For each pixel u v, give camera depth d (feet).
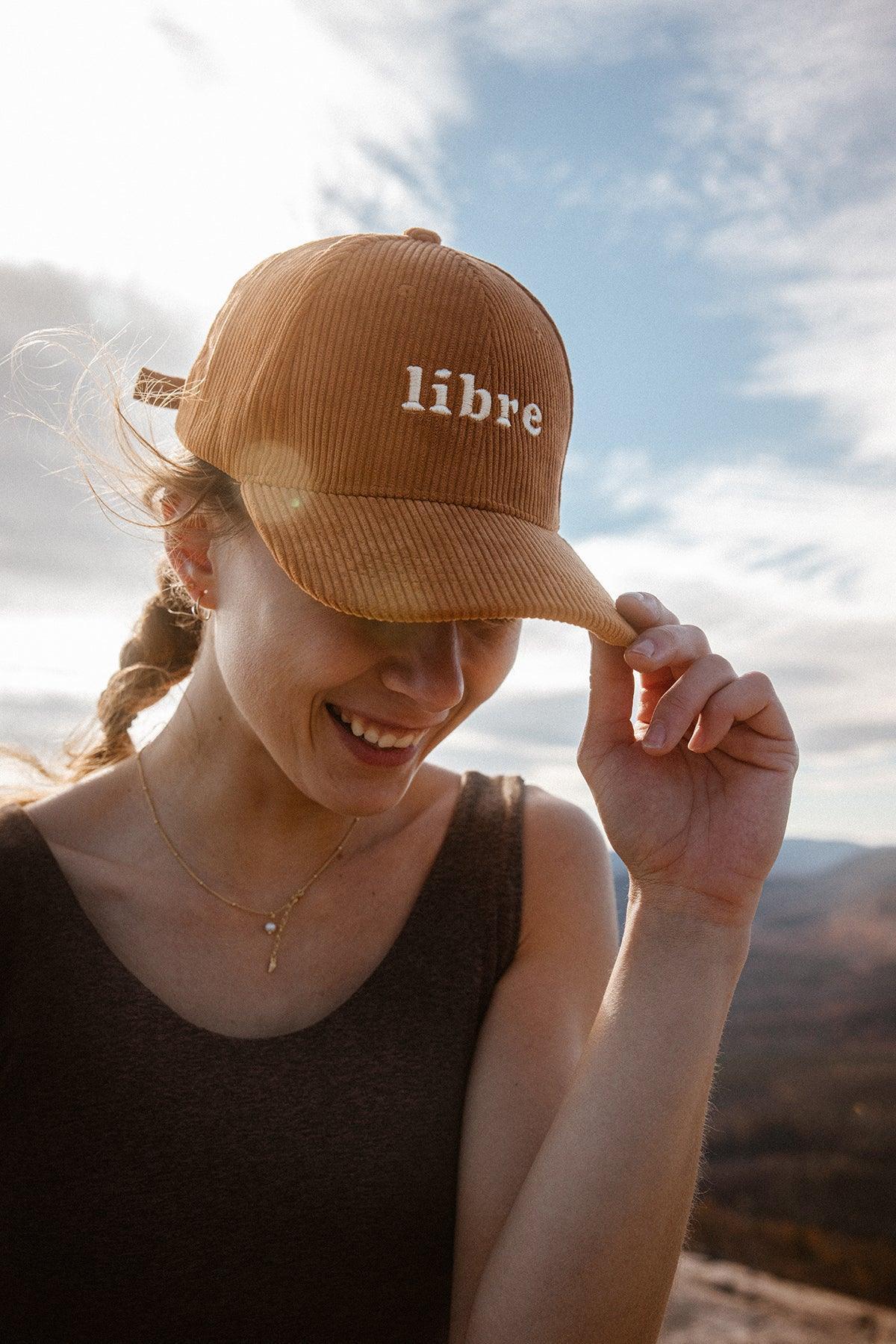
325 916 1.75
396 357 1.44
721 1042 1.65
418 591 1.37
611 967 1.88
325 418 1.45
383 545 1.40
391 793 1.55
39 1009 1.62
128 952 1.68
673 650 1.67
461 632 1.56
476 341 1.46
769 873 1.68
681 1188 1.54
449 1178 1.68
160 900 1.73
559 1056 1.71
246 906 1.73
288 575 1.41
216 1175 1.58
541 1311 1.46
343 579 1.37
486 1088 1.69
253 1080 1.61
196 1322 1.57
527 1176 1.58
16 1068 1.61
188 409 1.65
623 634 1.63
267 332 1.50
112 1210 1.57
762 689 1.70
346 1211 1.60
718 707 1.68
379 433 1.44
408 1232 1.63
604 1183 1.50
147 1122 1.58
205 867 1.74
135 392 1.87
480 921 1.80
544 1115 1.66
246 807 1.71
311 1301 1.59
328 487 1.45
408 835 1.86
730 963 1.65
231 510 1.57
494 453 1.47
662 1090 1.55
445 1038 1.71
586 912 1.88
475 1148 1.66
